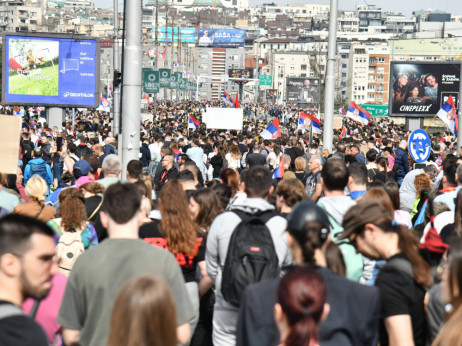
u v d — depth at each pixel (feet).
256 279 25.20
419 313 21.25
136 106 63.98
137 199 22.43
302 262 20.26
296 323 15.94
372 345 19.80
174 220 29.40
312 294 15.96
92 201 39.88
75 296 21.88
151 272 21.54
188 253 29.32
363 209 21.76
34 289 17.80
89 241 33.14
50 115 154.71
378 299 19.77
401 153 88.53
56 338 24.30
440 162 96.17
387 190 38.37
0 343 15.60
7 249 17.46
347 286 19.70
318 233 20.07
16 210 37.96
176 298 22.07
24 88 151.02
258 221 26.73
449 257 16.87
